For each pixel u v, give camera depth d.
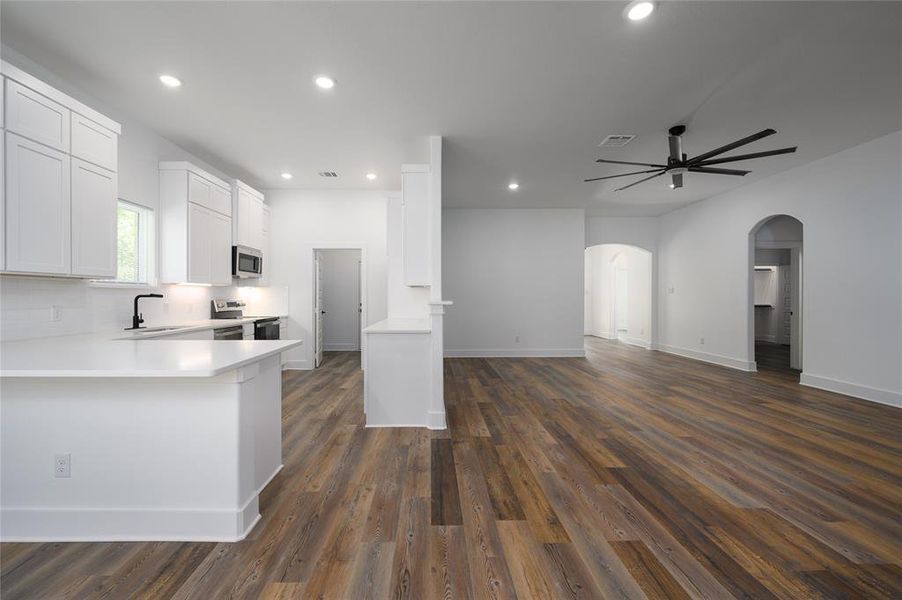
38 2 2.10
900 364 3.89
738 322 5.95
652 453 2.85
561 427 3.41
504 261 7.25
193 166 3.97
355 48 2.49
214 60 2.63
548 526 1.95
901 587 1.54
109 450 1.83
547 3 2.10
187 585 1.53
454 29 2.31
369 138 3.91
